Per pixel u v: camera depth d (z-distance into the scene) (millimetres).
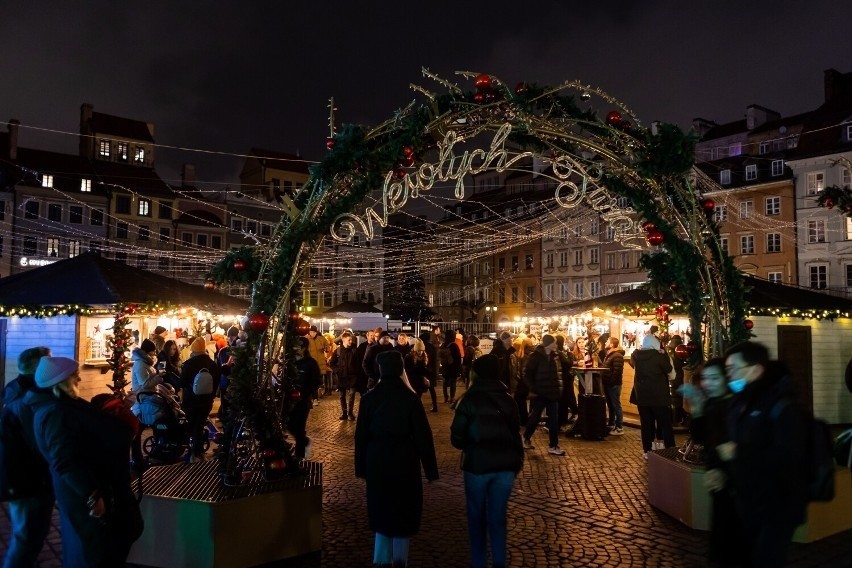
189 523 5457
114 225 51844
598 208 8484
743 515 4109
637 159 7359
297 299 7086
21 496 4523
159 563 5566
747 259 43844
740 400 4219
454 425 5273
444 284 65000
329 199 6660
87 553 4055
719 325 7746
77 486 3916
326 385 19859
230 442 6215
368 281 59812
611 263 50938
